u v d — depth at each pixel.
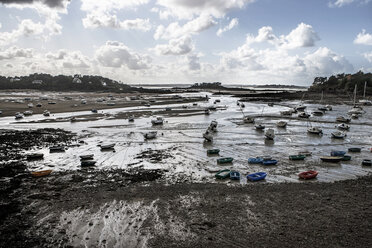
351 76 170.38
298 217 18.97
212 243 16.09
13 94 184.62
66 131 55.41
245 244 15.92
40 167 31.95
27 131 55.03
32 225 18.44
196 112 88.06
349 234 16.70
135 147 41.84
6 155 37.22
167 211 20.16
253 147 41.47
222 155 36.88
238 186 25.11
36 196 23.19
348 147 41.22
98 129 58.03
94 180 27.28
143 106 108.75
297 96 144.62
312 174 27.44
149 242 16.31
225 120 70.69
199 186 25.05
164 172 29.84
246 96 166.25
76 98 150.38
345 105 104.00
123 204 21.42
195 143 44.31
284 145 42.75
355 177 27.84
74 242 16.41
